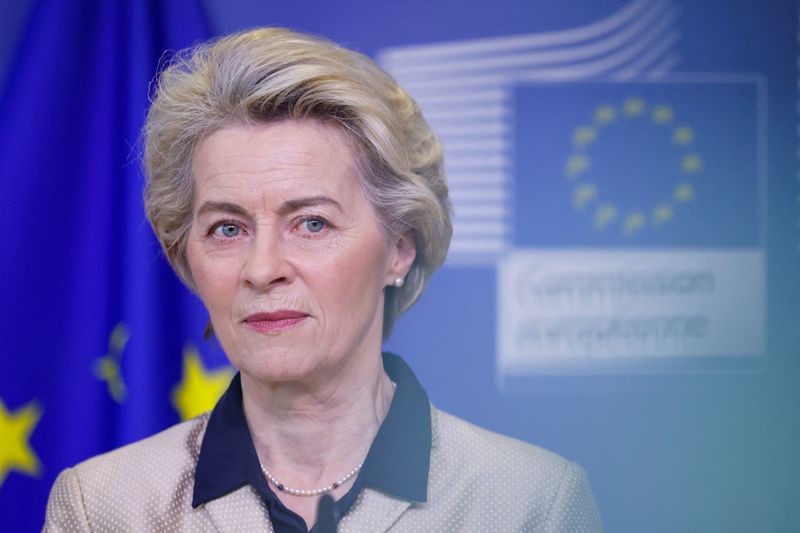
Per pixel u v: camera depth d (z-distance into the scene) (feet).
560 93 19.24
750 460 19.35
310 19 19.16
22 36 18.03
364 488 10.25
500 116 19.21
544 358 19.30
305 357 9.67
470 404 19.29
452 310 19.26
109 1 17.57
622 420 19.34
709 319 19.30
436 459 10.80
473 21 19.21
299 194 9.51
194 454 11.09
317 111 9.70
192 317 17.78
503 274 19.26
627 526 19.56
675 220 19.34
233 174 9.59
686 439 19.33
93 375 17.44
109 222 17.44
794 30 19.21
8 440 17.13
